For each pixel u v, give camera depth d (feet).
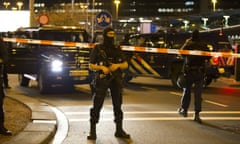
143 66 63.00
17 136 27.14
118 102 28.71
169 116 37.52
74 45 50.72
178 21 381.19
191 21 377.30
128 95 52.37
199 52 35.76
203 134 30.32
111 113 38.50
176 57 59.88
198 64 35.88
